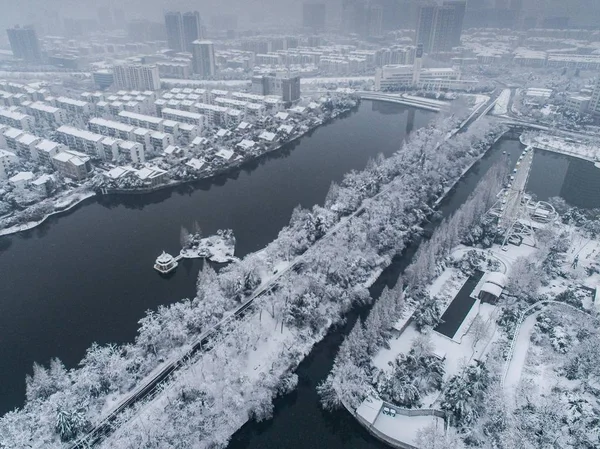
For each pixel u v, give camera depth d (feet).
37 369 549.13
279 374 595.06
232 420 519.60
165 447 471.62
